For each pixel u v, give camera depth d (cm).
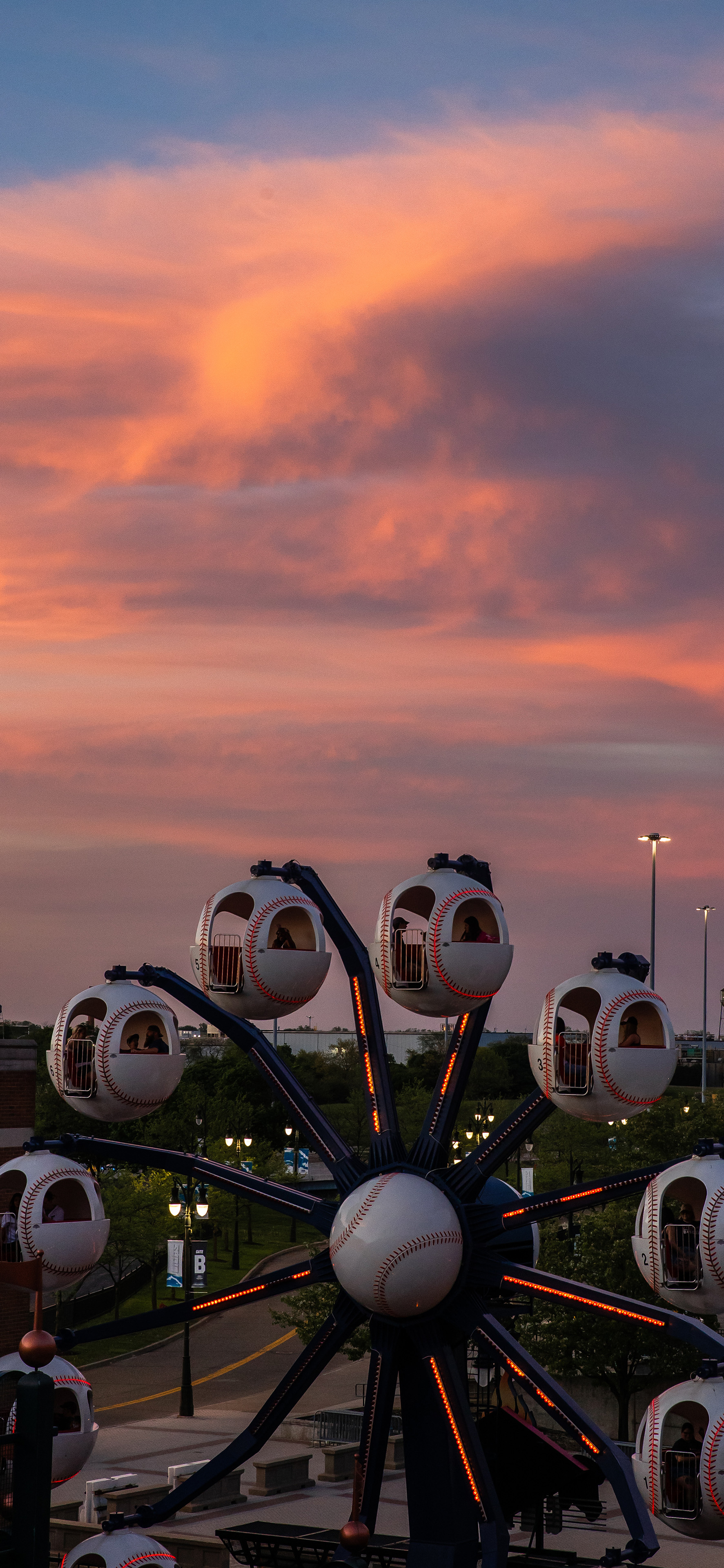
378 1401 2445
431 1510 2448
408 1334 2455
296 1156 10131
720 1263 2089
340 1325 2514
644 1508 2231
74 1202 2628
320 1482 4234
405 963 2397
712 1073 11081
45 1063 9206
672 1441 2106
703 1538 2119
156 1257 6888
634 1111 2317
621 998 2277
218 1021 2678
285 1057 12375
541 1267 4378
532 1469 2683
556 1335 4250
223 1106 9956
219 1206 7906
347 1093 13538
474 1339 2483
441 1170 2484
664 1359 4194
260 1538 3053
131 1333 2589
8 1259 2548
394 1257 2327
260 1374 5959
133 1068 2528
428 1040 15888
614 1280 4216
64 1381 2505
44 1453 1405
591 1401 4559
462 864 2480
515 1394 3188
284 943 2539
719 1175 2127
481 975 2381
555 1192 2383
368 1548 2397
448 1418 2406
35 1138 2612
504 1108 10225
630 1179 2320
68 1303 6619
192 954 2556
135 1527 2552
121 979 2645
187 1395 5119
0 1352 3769
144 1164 2653
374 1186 2398
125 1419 5106
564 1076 2312
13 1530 1391
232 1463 2525
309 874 2658
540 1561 2886
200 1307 2595
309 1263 2556
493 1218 2417
